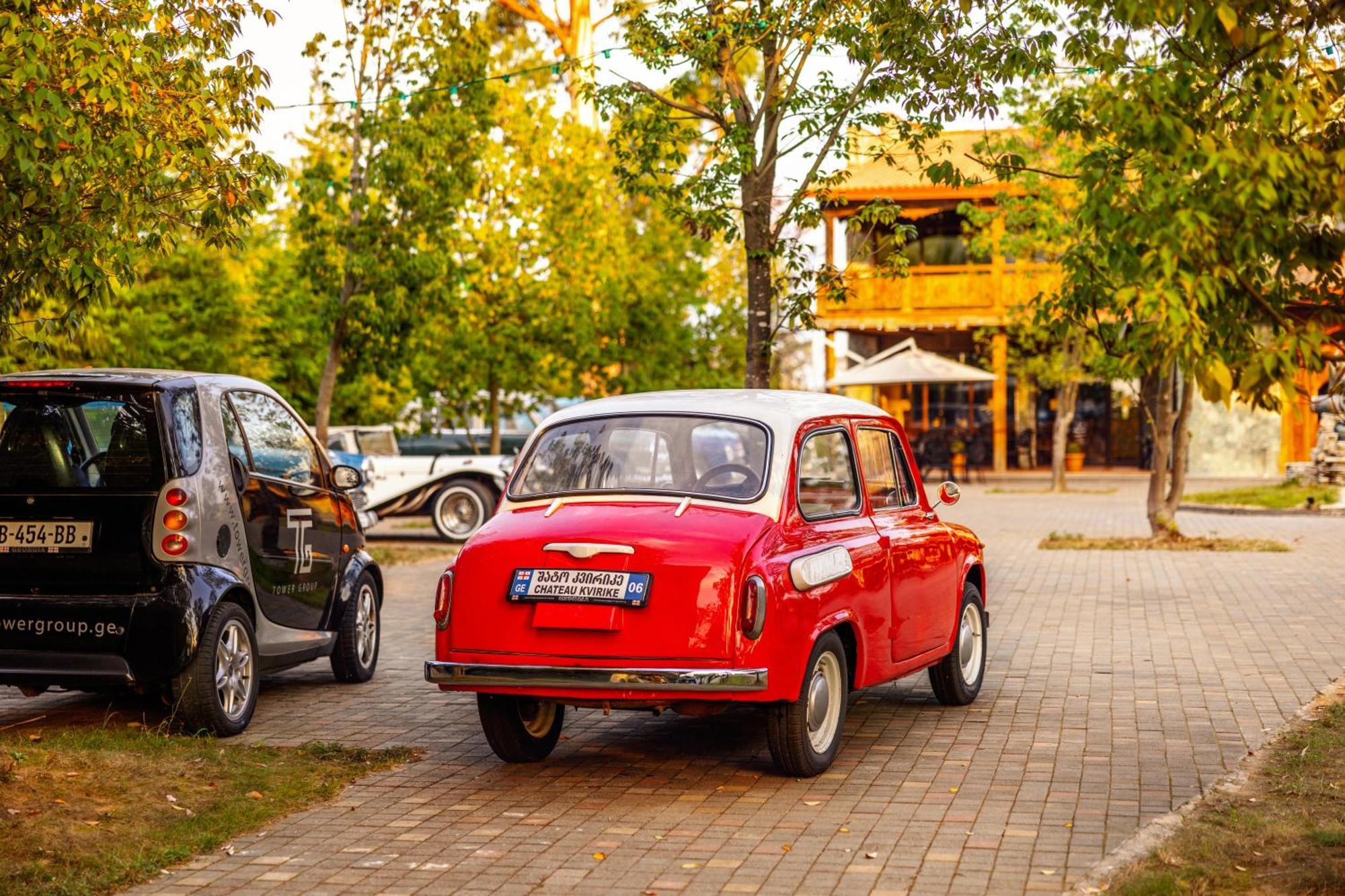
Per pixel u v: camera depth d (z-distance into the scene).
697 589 6.49
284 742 7.94
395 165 18.06
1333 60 6.06
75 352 22.97
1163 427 19.50
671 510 6.86
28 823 5.80
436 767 7.36
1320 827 5.75
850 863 5.54
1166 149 5.29
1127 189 5.37
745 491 6.98
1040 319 6.71
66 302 8.49
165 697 8.03
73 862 5.50
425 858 5.71
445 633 6.88
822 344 44.66
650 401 7.59
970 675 8.95
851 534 7.45
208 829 6.07
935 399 43.84
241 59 9.17
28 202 7.87
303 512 9.16
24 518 7.82
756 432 7.19
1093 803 6.40
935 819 6.16
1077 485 35.19
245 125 9.23
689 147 13.74
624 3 13.11
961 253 41.47
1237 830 5.76
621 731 8.30
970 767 7.16
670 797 6.67
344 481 9.64
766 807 6.43
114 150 7.95
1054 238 21.89
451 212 18.91
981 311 38.59
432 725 8.44
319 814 6.43
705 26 12.70
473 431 30.69
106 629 7.65
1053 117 6.14
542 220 27.34
